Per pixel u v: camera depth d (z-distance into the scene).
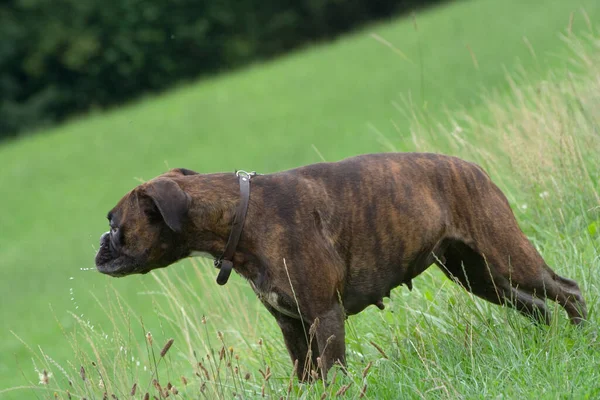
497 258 7.30
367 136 25.83
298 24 61.09
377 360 7.55
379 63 36.59
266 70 43.41
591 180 9.82
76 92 53.84
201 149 31.05
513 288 7.54
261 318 9.90
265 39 59.78
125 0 53.94
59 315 18.09
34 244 25.16
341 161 7.35
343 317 6.96
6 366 15.45
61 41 53.22
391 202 7.12
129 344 7.95
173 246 7.03
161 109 39.81
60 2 54.38
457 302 8.02
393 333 8.11
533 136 10.82
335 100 32.72
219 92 40.38
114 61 53.69
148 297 16.91
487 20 37.44
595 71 11.90
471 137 13.17
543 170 10.13
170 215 6.64
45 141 39.56
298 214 6.88
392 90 30.97
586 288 7.90
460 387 6.73
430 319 8.06
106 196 28.53
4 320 18.58
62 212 27.98
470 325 7.58
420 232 7.16
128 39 53.69
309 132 29.12
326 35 62.09
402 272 7.27
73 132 39.84
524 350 7.07
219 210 6.89
